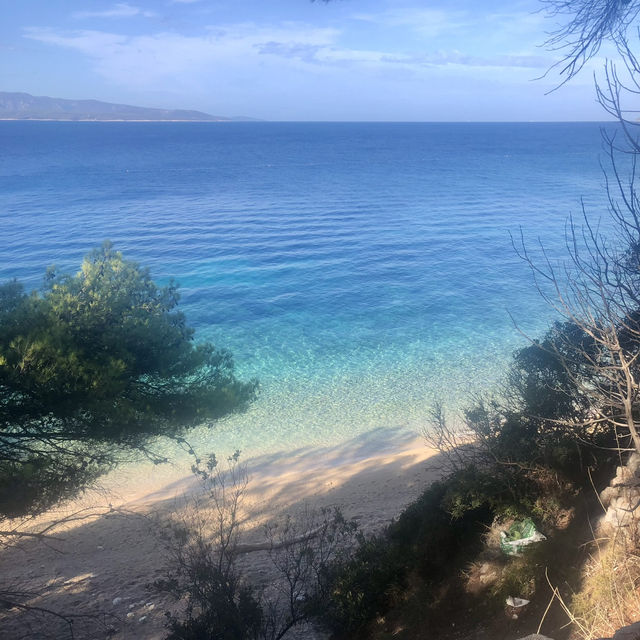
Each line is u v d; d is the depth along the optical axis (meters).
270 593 9.74
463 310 35.72
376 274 45.03
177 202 85.19
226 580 7.95
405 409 22.47
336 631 8.33
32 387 7.52
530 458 8.21
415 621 7.44
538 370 8.77
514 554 7.27
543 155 172.88
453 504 8.44
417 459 17.80
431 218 69.69
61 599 10.62
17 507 7.88
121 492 17.27
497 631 6.54
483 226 63.78
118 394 8.50
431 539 8.57
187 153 197.88
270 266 48.03
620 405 5.16
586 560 6.45
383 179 113.69
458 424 20.59
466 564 7.96
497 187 98.50
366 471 17.27
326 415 22.19
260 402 23.38
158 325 9.41
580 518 7.39
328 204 82.00
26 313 8.48
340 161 159.12
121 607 10.16
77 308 8.68
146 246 55.91
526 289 39.88
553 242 53.72
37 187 102.94
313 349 29.44
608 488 6.91
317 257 50.88
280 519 14.27
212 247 55.50
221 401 9.61
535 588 6.72
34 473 8.10
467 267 46.53
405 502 14.45
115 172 131.62
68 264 48.12
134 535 14.14
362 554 9.18
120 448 9.20
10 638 9.18
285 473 17.92
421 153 187.75
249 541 12.79
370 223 67.12
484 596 7.24
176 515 15.12
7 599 9.34
